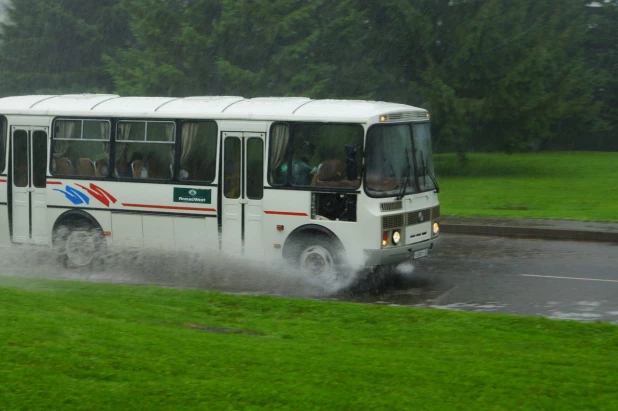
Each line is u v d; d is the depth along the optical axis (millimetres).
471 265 18375
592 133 64938
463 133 43594
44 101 18969
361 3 44625
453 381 7988
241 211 16703
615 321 12727
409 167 16422
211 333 10516
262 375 7957
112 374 7746
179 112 17250
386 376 8102
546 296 14812
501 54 43250
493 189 35969
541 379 8148
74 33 53656
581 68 47156
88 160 18188
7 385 7277
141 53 43656
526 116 44188
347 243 15727
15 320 9953
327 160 15914
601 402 7375
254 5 40750
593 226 23156
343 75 43281
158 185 17453
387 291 15625
